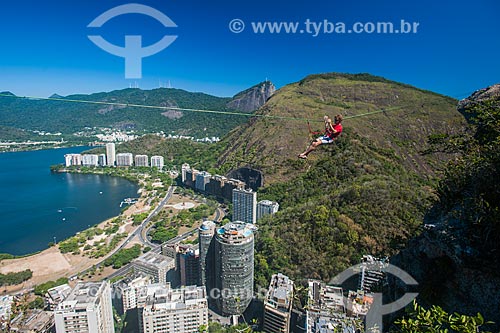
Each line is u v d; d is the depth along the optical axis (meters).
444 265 12.46
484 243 11.16
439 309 6.89
